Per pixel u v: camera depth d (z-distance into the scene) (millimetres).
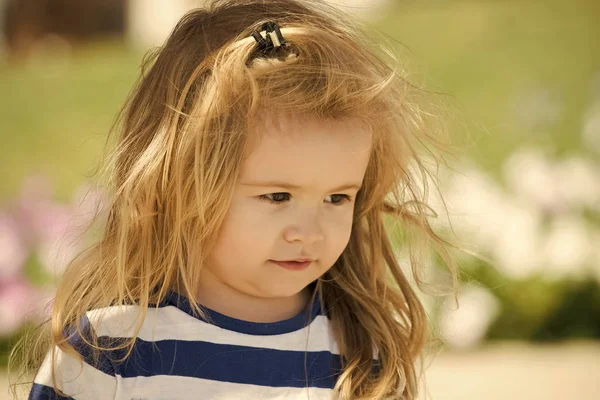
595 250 13602
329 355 5699
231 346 5305
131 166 5473
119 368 5121
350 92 5227
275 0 5844
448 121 6406
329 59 5316
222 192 5082
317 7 6000
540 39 29875
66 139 24594
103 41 37000
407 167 6117
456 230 12641
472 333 12852
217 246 5230
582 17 31375
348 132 5172
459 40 30438
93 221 5828
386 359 5895
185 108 5301
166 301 5312
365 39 6031
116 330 5184
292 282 5246
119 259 5293
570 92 25469
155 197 5344
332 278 6055
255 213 5094
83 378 5090
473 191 13297
